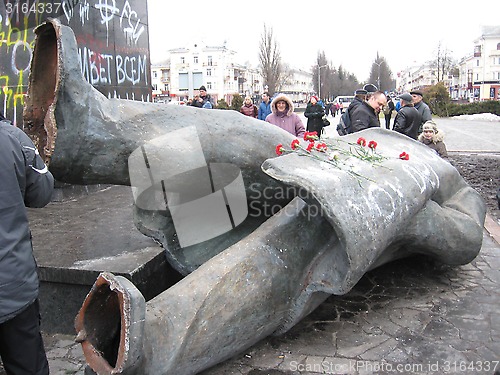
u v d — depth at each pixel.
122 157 3.82
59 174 3.72
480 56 80.38
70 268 3.95
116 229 4.96
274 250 3.52
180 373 2.99
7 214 2.64
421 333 3.83
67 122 3.55
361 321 4.02
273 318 3.43
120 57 7.63
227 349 3.21
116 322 3.00
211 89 82.12
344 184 3.55
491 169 12.45
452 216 4.47
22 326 2.79
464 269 5.05
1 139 2.67
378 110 6.94
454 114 42.44
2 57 6.20
